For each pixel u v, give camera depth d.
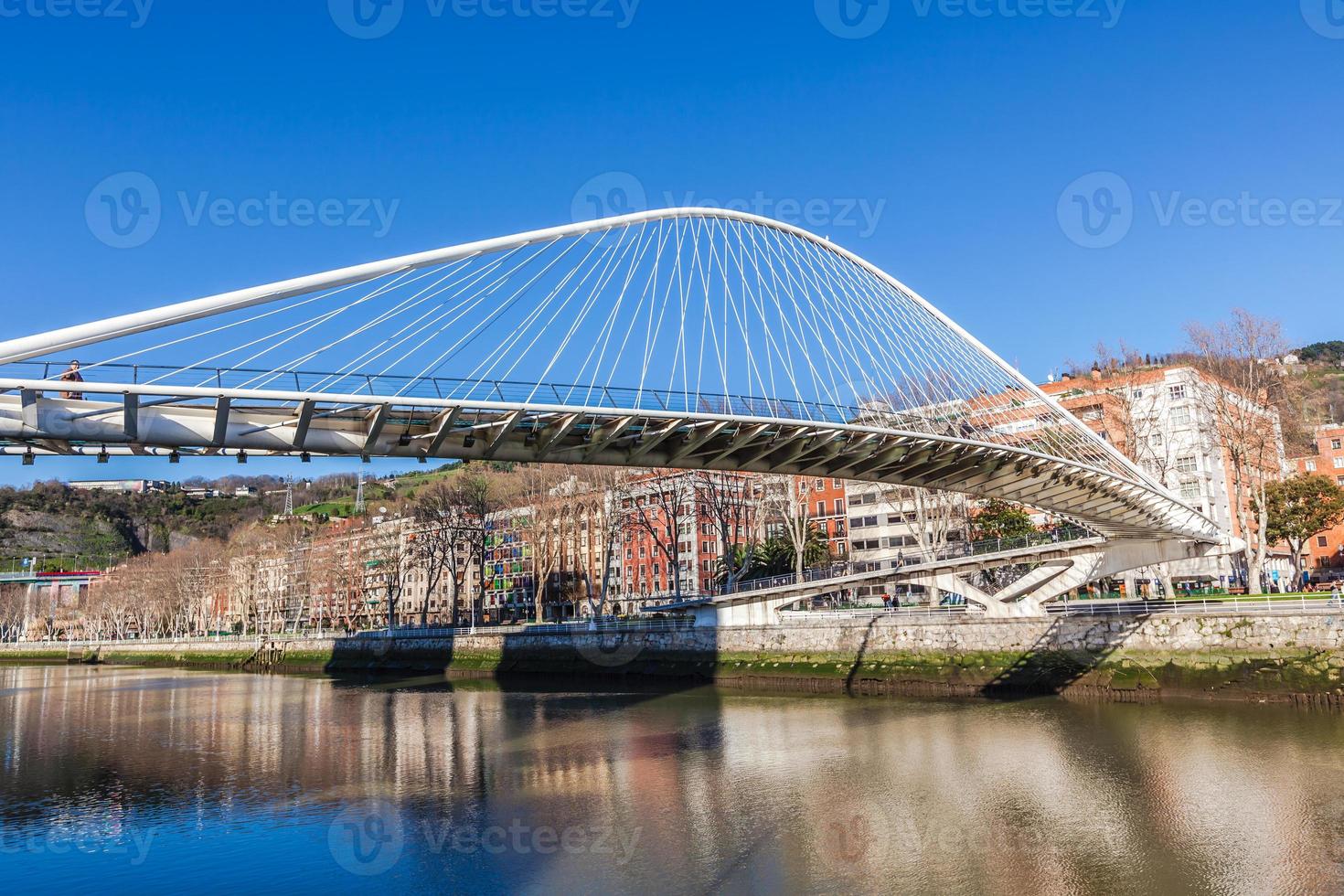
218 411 24.05
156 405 24.47
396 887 23.97
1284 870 23.19
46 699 73.75
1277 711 43.56
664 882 23.67
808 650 63.72
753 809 30.23
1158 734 39.41
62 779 38.47
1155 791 30.64
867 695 58.03
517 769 37.59
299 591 135.62
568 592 135.50
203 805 33.00
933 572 60.38
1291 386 78.38
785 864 24.80
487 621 138.88
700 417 31.77
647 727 47.41
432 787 34.69
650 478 102.81
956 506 85.50
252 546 161.00
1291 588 81.38
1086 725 42.56
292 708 62.94
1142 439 70.88
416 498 147.62
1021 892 22.39
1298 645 45.53
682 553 122.44
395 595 134.62
